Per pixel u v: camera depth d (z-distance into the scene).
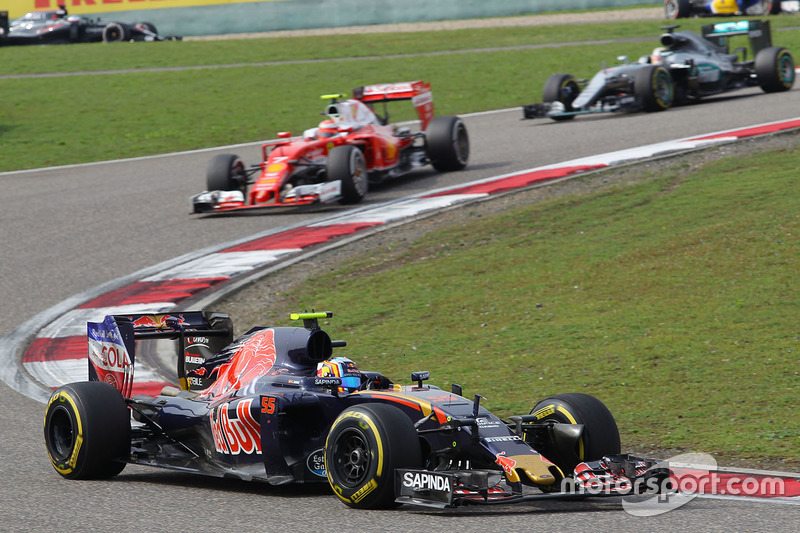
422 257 52.75
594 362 35.62
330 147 68.00
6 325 45.78
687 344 36.31
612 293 43.41
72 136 105.88
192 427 24.59
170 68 148.38
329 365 23.67
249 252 56.19
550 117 93.56
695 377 33.12
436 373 36.00
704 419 29.34
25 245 61.56
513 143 85.75
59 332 43.91
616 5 188.25
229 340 28.28
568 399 23.00
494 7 190.00
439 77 130.00
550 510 20.61
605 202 59.44
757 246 46.47
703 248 47.44
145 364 40.59
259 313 45.47
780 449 26.23
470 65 136.88
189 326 27.97
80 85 135.75
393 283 48.66
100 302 48.28
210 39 187.62
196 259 55.62
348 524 19.45
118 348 26.06
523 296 44.66
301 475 22.47
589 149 77.88
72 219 68.31
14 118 116.06
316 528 19.23
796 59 120.12
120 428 24.62
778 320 37.50
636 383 33.19
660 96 90.50
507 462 20.36
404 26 188.12
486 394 33.16
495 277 47.91
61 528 19.83
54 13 183.00
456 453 21.06
